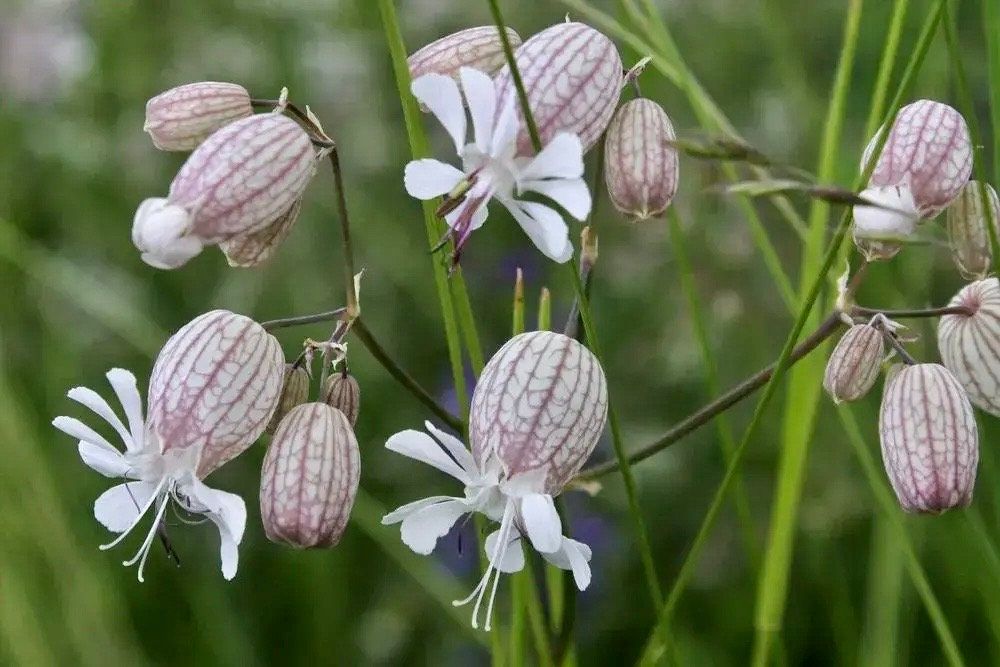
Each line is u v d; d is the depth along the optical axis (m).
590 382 0.35
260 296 0.52
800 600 0.45
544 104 0.35
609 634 0.46
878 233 0.34
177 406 0.35
